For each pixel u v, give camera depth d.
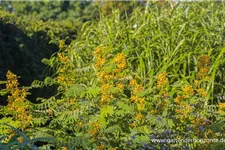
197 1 7.08
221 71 5.78
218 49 5.97
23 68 7.79
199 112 4.62
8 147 2.98
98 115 4.38
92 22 7.57
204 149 4.36
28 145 3.07
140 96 4.41
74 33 10.90
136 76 5.53
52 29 10.07
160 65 5.82
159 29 6.35
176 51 6.01
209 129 4.39
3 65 7.43
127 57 6.08
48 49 9.11
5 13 9.13
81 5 26.09
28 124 4.38
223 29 6.35
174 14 6.81
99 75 4.89
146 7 7.00
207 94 5.34
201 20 6.54
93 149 4.10
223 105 4.67
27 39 8.51
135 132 4.22
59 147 4.02
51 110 4.61
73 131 4.47
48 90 7.10
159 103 4.50
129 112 4.38
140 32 6.44
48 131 4.42
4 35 7.76
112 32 6.78
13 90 4.53
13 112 4.50
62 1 26.14
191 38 6.19
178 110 4.43
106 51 6.07
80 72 5.80
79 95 4.63
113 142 4.21
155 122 4.26
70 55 6.63
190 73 5.81
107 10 14.96
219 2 7.69
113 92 4.40
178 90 5.46
